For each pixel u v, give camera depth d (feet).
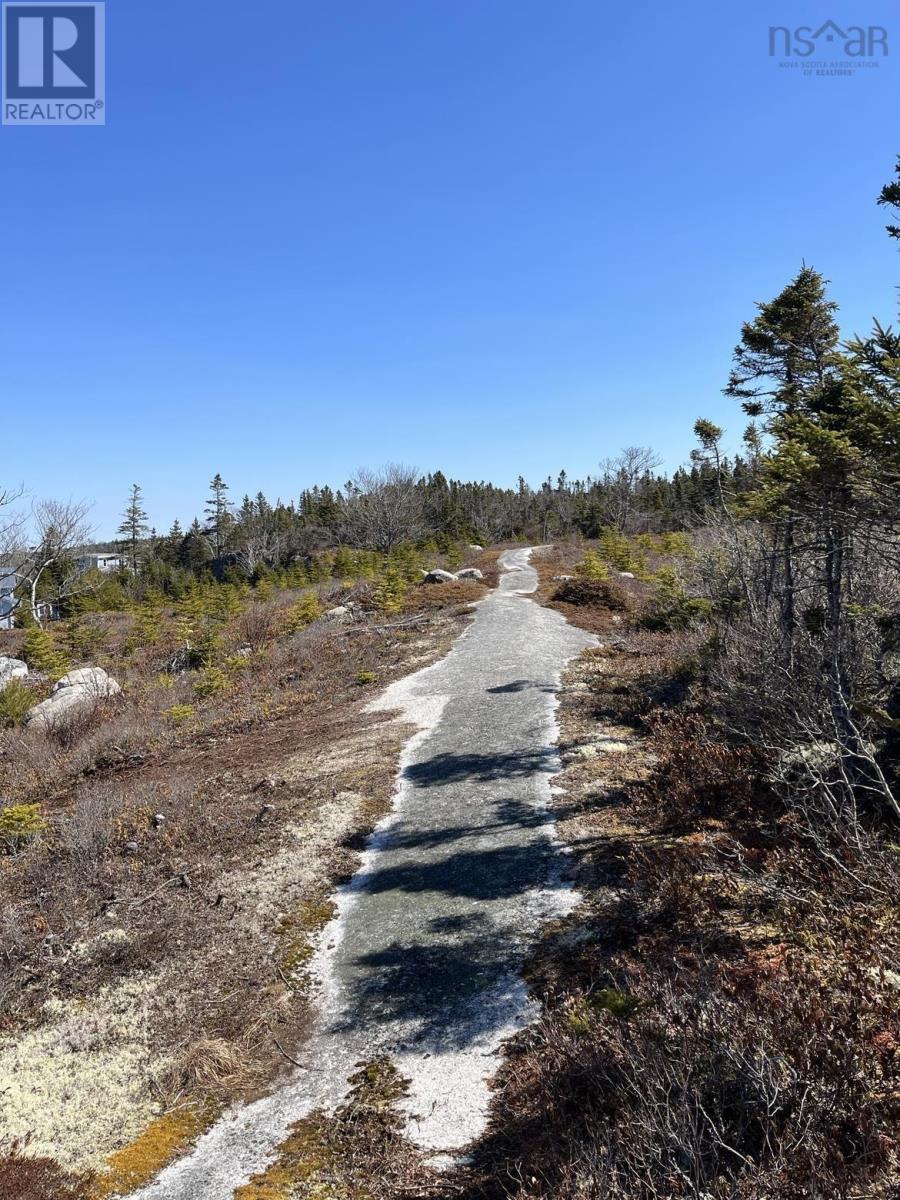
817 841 21.76
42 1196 15.10
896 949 16.22
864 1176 10.58
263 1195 14.85
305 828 33.27
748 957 18.69
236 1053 19.65
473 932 24.14
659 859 24.90
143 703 67.46
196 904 27.84
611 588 100.78
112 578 192.54
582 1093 15.62
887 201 22.39
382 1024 20.35
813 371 38.63
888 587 37.06
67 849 33.78
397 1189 14.66
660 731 38.68
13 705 69.51
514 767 38.50
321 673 66.90
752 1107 12.71
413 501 190.39
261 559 207.72
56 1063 19.72
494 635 74.84
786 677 34.06
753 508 29.58
